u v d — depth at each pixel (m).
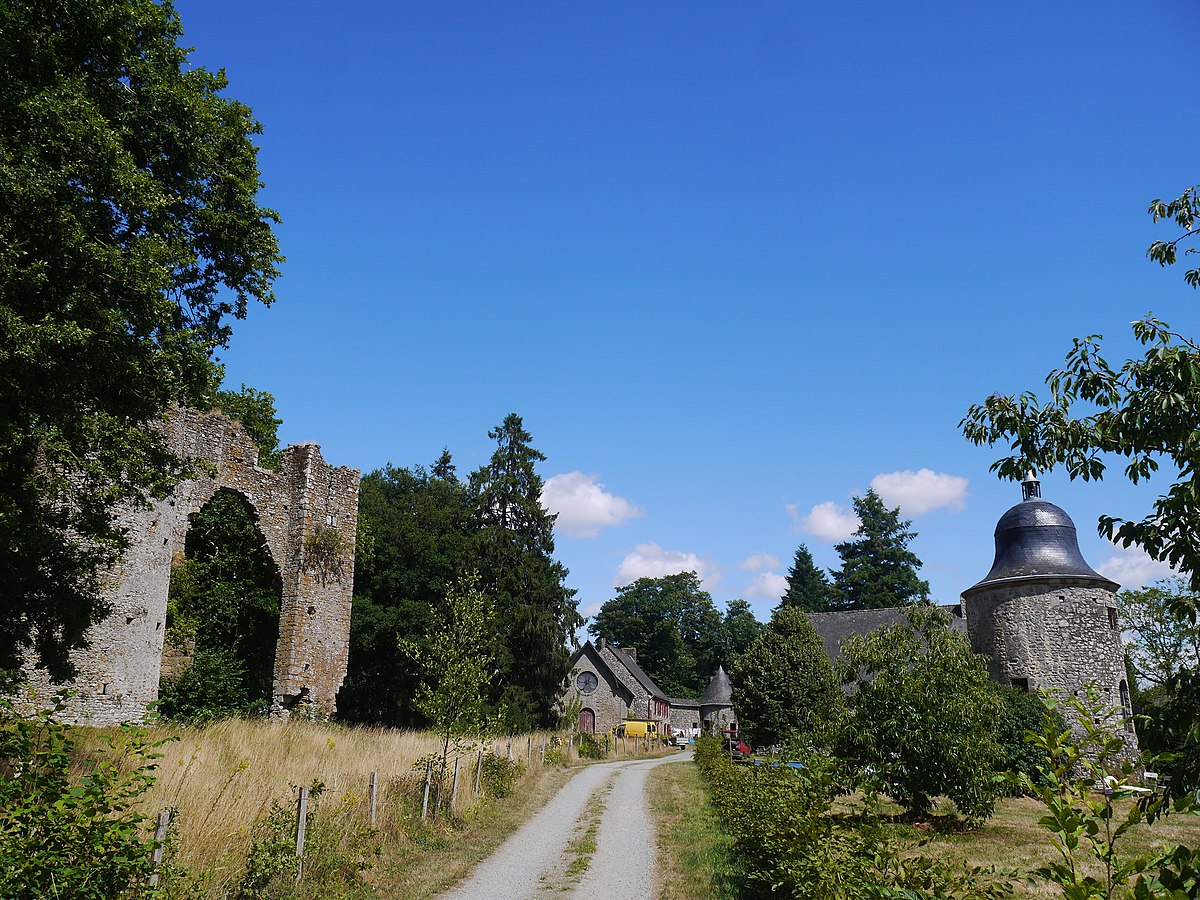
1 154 9.74
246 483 28.53
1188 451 5.30
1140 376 6.06
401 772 16.66
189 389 12.93
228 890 8.71
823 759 9.86
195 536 32.34
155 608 23.22
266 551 29.20
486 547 44.62
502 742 26.84
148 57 13.30
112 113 12.39
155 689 23.16
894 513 70.94
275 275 15.41
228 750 14.95
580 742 41.00
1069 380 6.53
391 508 45.06
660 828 16.38
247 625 31.66
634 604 84.00
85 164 10.69
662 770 31.91
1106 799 3.51
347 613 30.77
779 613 37.28
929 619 18.39
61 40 11.39
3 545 11.59
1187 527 5.54
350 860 10.78
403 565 42.94
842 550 71.62
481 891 10.86
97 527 12.91
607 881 11.48
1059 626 32.03
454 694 17.25
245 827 10.09
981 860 13.09
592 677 61.69
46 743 6.37
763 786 10.77
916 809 17.20
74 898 5.61
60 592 13.55
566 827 16.50
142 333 11.69
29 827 5.67
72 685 20.11
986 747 16.48
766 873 8.98
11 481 11.88
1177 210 6.95
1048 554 33.41
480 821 16.25
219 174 14.60
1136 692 39.69
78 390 11.35
